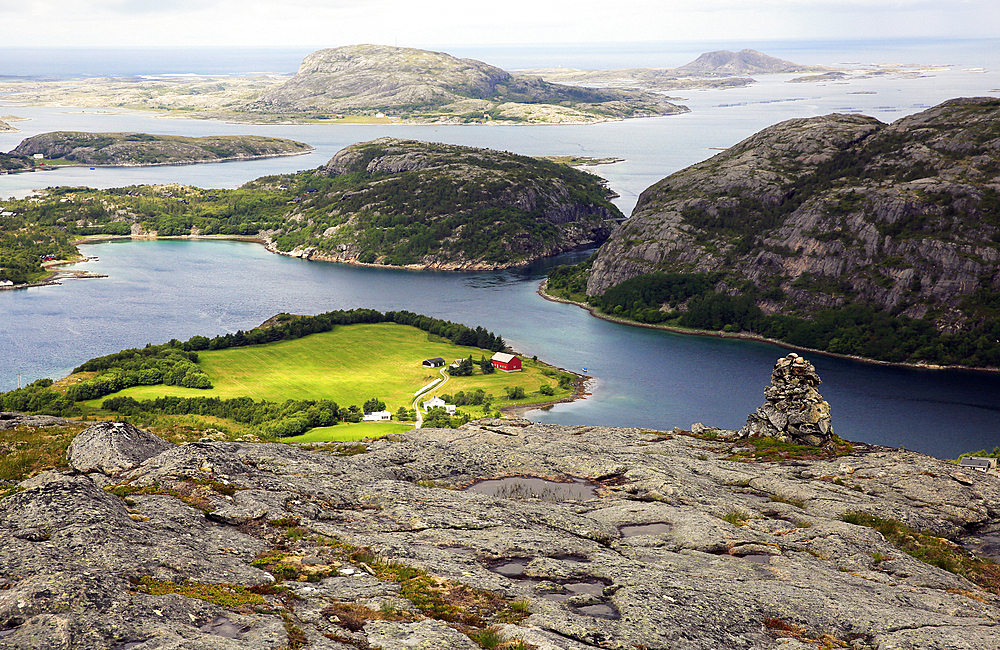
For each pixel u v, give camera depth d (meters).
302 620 21.41
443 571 25.91
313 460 40.00
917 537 39.12
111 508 26.48
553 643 20.69
